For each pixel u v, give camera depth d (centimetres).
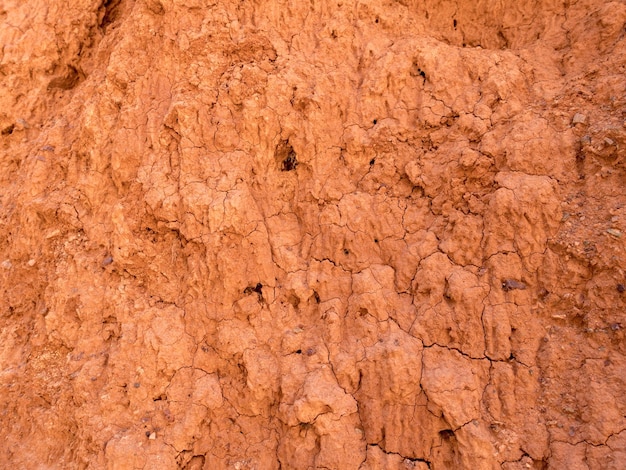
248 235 324
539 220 289
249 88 349
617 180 284
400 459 271
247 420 304
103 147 385
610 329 261
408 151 335
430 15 396
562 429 254
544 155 301
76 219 383
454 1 392
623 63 312
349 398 286
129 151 367
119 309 338
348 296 312
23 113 489
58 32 489
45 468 327
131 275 351
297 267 325
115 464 288
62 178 416
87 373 326
